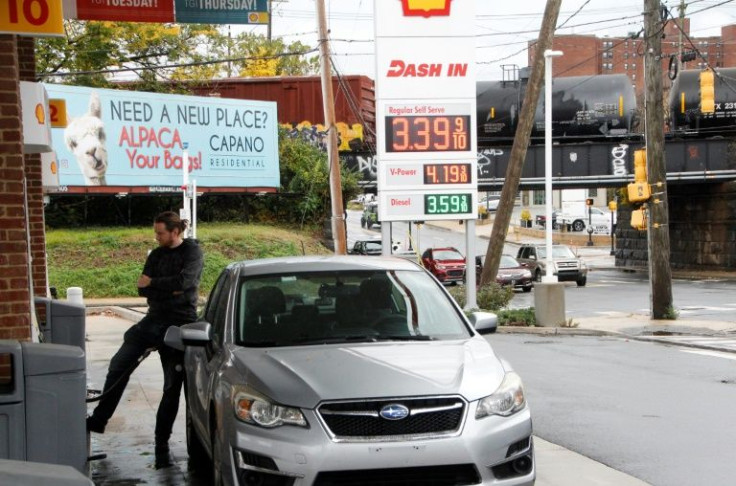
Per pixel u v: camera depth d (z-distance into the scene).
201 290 32.31
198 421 7.14
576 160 42.97
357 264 7.13
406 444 5.30
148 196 39.34
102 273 31.97
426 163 21.86
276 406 5.42
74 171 34.00
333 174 24.11
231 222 41.12
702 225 48.34
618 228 57.44
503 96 41.91
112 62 40.59
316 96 42.53
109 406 8.23
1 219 6.84
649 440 8.64
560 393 11.51
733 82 42.28
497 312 23.09
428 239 76.38
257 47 54.97
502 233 24.77
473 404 5.53
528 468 5.75
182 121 37.25
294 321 6.53
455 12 21.78
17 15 7.00
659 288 23.06
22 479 2.54
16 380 5.50
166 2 11.53
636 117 43.59
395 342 6.31
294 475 5.25
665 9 22.70
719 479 7.20
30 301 6.93
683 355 15.99
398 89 21.73
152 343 8.21
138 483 7.05
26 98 8.40
